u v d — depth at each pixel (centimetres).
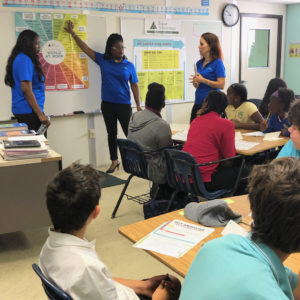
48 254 121
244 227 163
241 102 390
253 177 90
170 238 154
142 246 148
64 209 121
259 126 367
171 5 526
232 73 625
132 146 314
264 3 648
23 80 356
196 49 563
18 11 416
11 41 417
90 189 124
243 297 76
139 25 503
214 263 85
